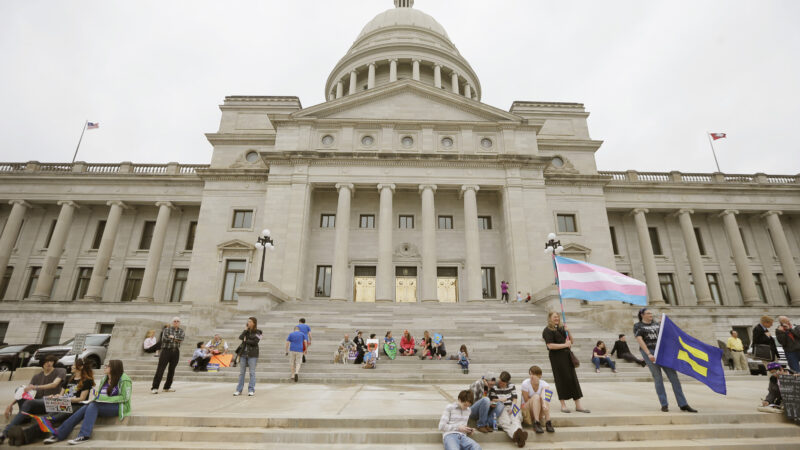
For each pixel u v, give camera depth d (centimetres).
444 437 652
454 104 3750
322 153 3419
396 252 3491
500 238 3553
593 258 3544
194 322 2031
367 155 3419
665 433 730
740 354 1781
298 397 1045
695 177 4075
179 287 3734
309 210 3431
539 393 735
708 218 4072
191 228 3900
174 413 800
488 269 3503
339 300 3089
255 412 824
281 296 2667
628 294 989
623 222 3994
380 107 3741
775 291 3872
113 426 757
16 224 3709
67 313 3256
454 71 5472
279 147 3531
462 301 3391
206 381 1435
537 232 3350
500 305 2669
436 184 3422
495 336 2011
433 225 3306
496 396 729
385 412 832
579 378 1487
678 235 3988
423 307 2627
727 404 933
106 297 3659
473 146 3572
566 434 717
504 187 3444
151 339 1747
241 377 1080
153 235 3675
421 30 5872
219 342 1669
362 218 3606
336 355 1692
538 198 3438
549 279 3256
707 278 3928
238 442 698
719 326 3256
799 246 4062
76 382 834
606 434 719
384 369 1557
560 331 873
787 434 749
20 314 3256
